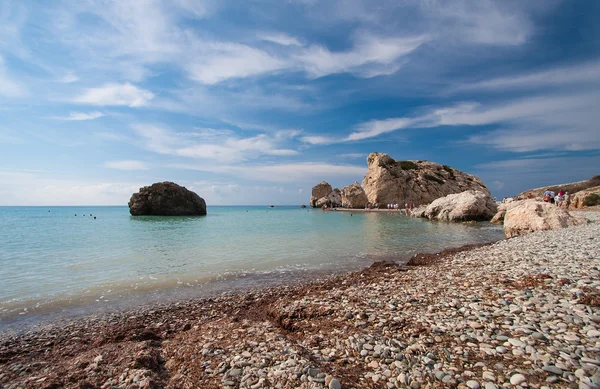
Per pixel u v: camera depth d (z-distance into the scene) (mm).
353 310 8234
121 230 37594
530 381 4523
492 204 49812
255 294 11922
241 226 43250
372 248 22438
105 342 7824
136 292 12195
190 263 17344
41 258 18750
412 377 4965
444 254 18203
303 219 60656
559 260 11328
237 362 5707
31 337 8352
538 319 6523
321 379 5027
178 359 6195
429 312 7633
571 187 66812
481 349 5605
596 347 5242
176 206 76250
